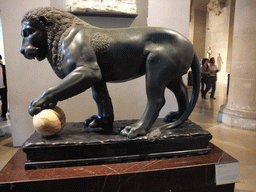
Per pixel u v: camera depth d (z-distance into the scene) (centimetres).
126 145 106
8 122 309
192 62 120
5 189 89
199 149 117
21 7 177
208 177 108
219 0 796
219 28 858
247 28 268
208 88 497
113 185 97
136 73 114
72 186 94
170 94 203
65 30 103
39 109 98
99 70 103
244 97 278
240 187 148
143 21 189
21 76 187
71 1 170
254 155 194
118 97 200
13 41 181
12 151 195
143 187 100
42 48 105
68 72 102
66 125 129
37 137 106
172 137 110
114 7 173
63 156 101
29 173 96
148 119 110
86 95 196
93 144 102
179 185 105
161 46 107
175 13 192
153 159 111
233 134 250
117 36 106
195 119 316
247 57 271
